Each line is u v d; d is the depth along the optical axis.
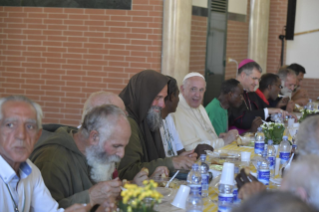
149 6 6.03
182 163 3.02
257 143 3.71
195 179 2.51
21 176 1.98
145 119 3.33
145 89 3.30
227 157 3.35
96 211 2.12
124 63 6.14
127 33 6.10
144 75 3.36
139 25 6.07
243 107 5.06
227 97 4.72
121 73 6.16
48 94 6.29
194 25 6.98
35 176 2.09
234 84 4.71
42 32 6.21
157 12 6.04
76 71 6.21
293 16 9.37
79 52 6.18
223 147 4.04
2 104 1.92
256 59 9.68
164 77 3.38
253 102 5.45
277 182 2.82
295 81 6.79
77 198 2.21
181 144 3.88
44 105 6.32
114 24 6.09
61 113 6.30
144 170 2.60
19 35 6.26
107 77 6.18
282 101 6.12
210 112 4.70
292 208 0.81
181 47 6.11
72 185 2.33
